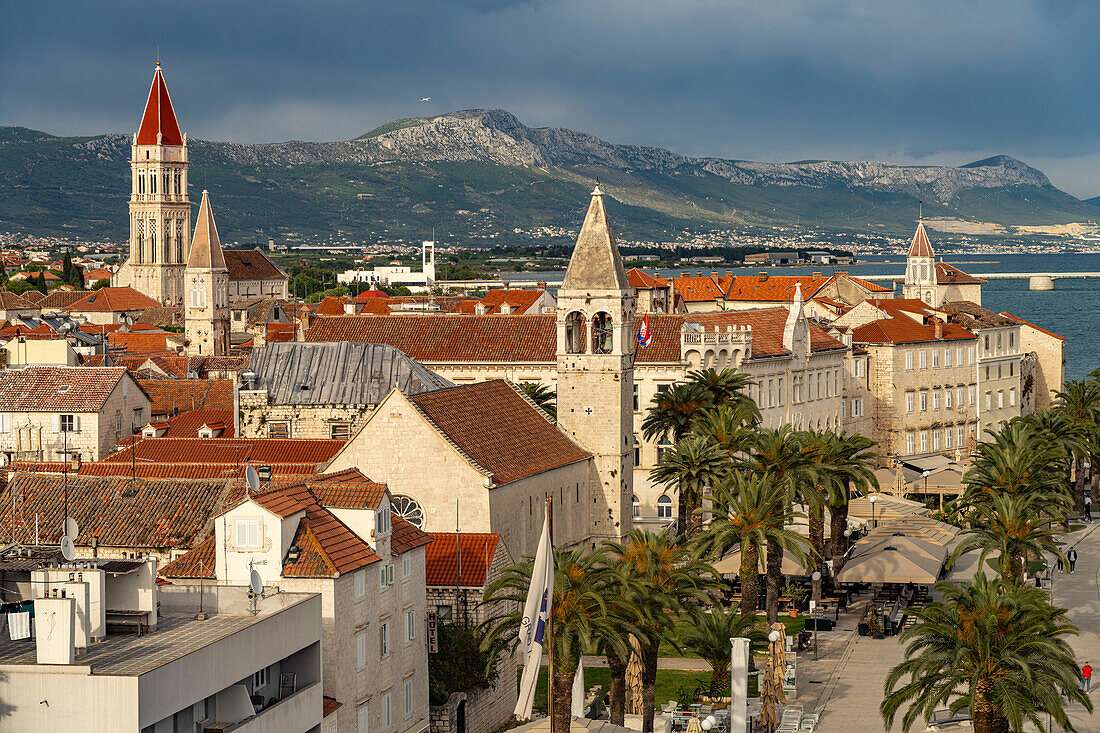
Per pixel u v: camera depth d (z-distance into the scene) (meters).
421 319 181.88
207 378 197.38
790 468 125.44
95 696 62.66
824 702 103.00
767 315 195.62
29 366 170.12
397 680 89.62
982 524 121.75
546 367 172.75
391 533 90.25
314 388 142.50
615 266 144.75
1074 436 166.88
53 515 100.81
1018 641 85.06
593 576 88.19
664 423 144.00
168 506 100.62
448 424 121.19
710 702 101.88
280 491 85.12
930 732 95.56
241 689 70.81
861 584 141.12
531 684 77.62
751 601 113.38
